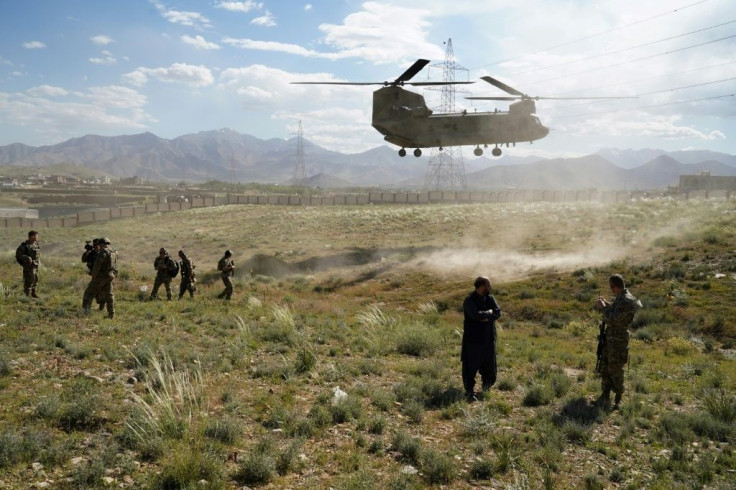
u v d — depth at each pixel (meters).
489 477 5.52
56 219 76.25
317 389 8.34
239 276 31.98
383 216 55.09
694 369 11.41
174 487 4.74
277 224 57.22
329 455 5.80
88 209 141.75
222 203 92.94
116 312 13.72
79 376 7.73
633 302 7.88
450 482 5.37
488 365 8.66
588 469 5.81
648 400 8.67
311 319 15.89
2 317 11.82
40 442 5.27
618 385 8.02
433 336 13.40
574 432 6.80
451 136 32.34
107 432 5.85
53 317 12.30
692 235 26.61
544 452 6.07
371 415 7.27
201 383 7.32
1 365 7.57
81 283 18.08
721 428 7.05
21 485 4.53
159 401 6.08
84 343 9.91
